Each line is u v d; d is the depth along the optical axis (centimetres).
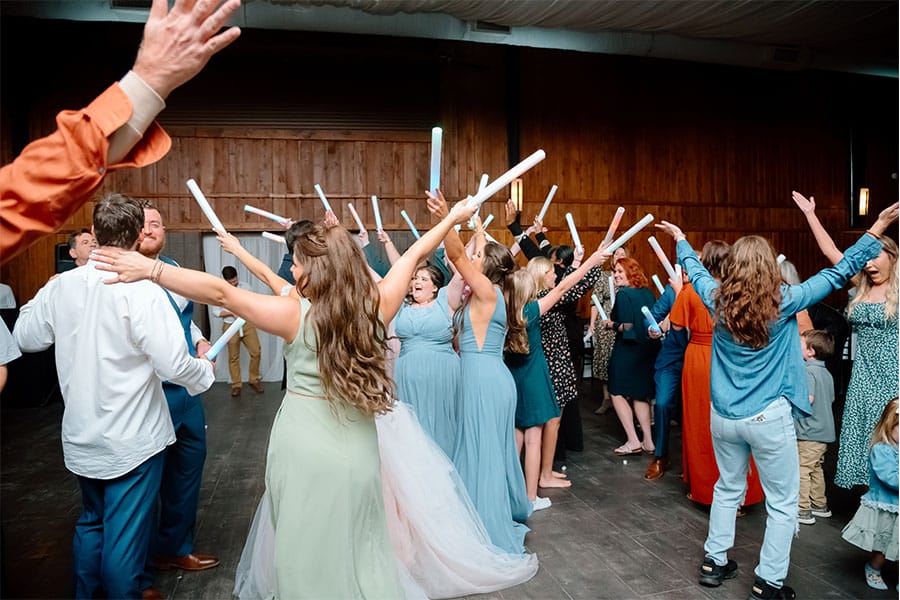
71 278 220
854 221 1100
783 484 254
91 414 218
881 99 1107
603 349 635
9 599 261
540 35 795
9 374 662
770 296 243
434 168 204
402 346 333
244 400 705
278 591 185
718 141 1038
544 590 271
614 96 993
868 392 315
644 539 323
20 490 408
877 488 261
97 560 232
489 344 317
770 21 714
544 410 360
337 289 180
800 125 1077
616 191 993
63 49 809
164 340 213
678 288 367
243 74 866
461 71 930
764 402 250
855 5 677
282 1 630
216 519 354
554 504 375
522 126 957
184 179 848
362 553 189
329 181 888
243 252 254
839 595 263
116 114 71
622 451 482
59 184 69
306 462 181
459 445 317
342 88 891
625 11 670
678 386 417
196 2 74
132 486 223
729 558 300
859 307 319
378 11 654
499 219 941
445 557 262
